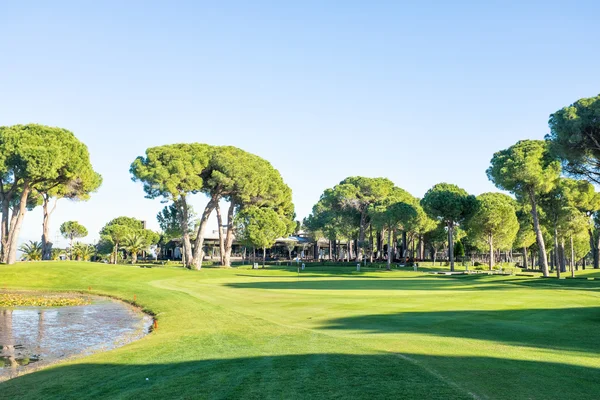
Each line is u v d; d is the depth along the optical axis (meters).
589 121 30.58
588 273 64.94
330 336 14.02
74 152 52.25
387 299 25.06
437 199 67.75
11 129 49.69
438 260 99.81
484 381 8.41
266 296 27.89
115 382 10.52
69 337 18.02
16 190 52.31
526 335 13.95
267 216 69.88
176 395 8.86
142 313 24.14
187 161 58.62
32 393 10.34
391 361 10.06
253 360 11.24
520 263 115.19
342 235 89.19
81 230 107.31
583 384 8.30
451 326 15.73
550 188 48.78
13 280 40.06
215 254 107.75
